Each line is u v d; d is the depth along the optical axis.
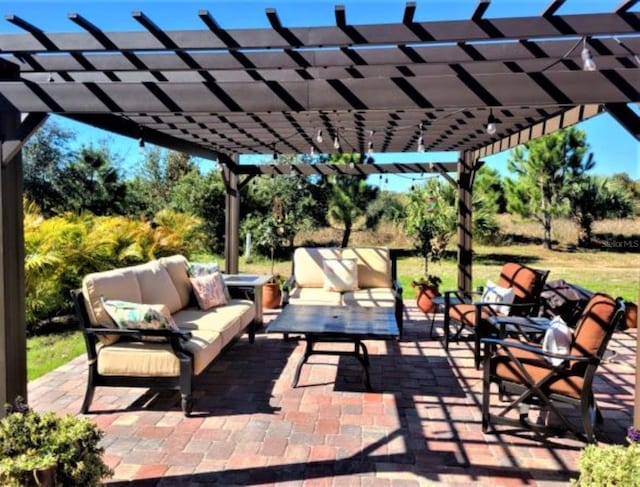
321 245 12.68
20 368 2.74
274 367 4.49
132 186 12.80
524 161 12.02
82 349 5.25
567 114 4.39
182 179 13.37
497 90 2.47
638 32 2.59
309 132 5.59
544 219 12.55
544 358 3.13
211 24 2.76
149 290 4.27
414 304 7.73
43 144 10.66
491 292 4.91
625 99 2.40
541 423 3.34
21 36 2.96
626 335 5.82
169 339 3.41
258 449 2.89
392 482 2.54
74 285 6.54
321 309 4.88
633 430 2.12
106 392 3.84
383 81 2.54
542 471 2.66
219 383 4.05
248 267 11.62
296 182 12.24
